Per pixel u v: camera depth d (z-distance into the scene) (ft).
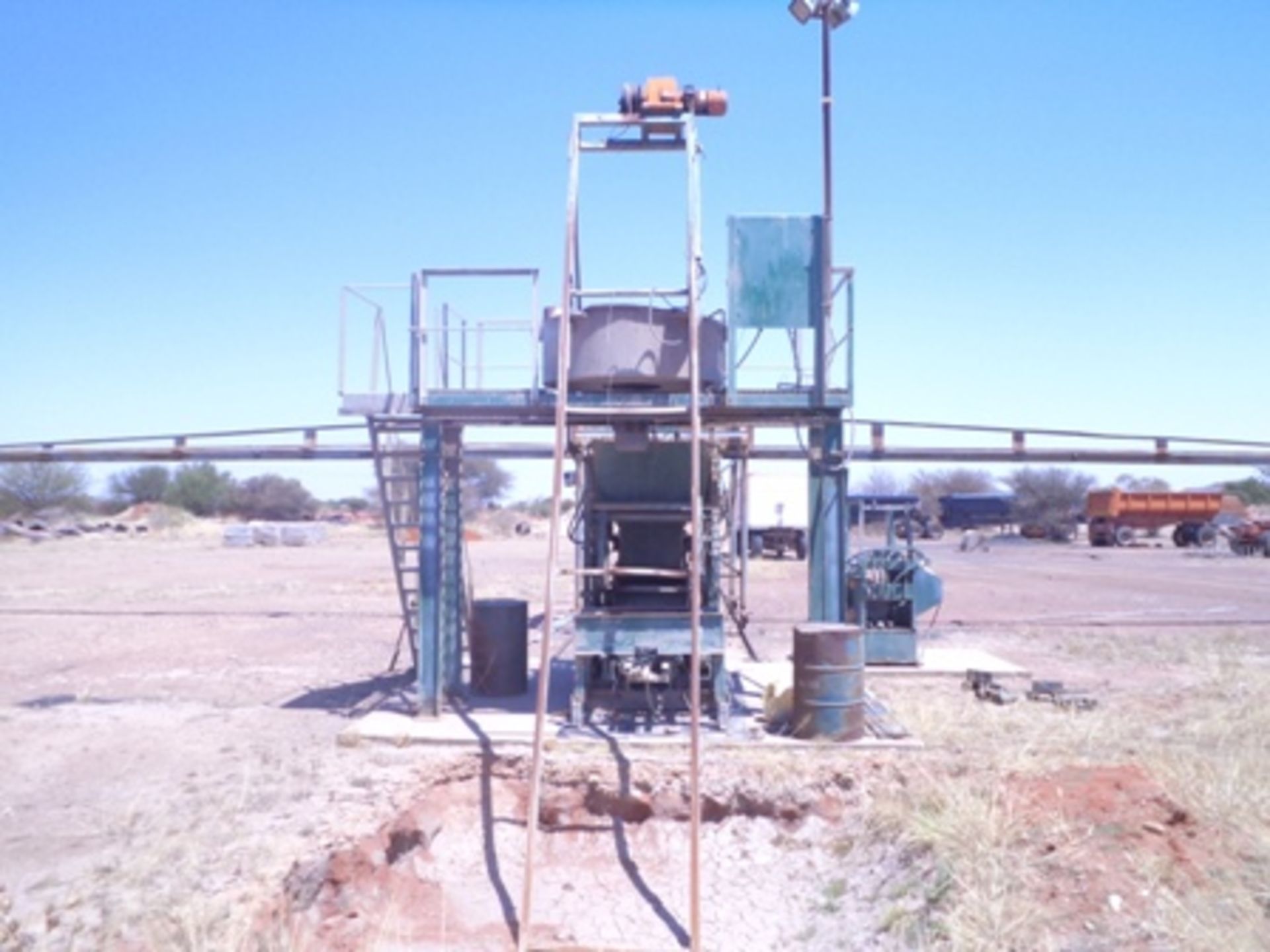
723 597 46.16
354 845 27.73
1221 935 21.50
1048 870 25.11
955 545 201.87
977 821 27.07
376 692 45.47
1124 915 22.93
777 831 30.86
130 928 22.76
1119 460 67.15
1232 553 163.12
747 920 27.76
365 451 70.08
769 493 150.20
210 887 24.61
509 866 30.14
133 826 28.40
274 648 60.23
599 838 31.07
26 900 24.08
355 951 25.07
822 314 37.47
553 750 33.24
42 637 65.51
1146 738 35.04
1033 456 66.08
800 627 34.68
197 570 125.49
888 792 30.71
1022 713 38.40
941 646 58.75
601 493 38.70
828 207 38.01
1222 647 57.67
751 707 38.78
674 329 35.35
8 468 251.19
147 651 59.11
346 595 93.15
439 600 37.76
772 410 37.65
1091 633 64.34
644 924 27.66
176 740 36.88
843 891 27.91
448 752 33.58
